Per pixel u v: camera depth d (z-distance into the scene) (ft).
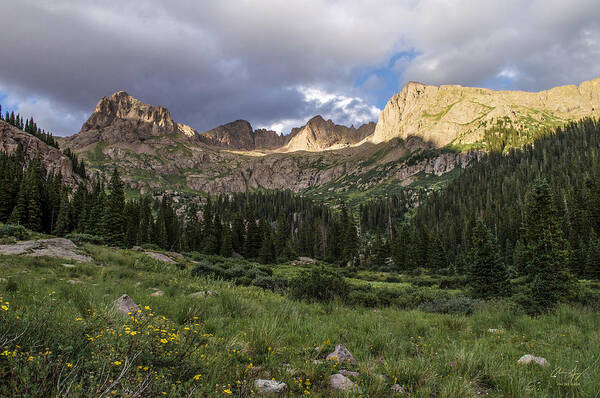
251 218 321.93
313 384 15.51
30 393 8.69
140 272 67.92
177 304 31.60
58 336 12.34
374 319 35.58
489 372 17.97
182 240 284.00
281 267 252.42
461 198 540.93
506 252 255.91
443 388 14.98
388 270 281.54
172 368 12.86
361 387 14.99
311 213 647.15
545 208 79.20
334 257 328.49
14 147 433.48
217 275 88.17
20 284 30.89
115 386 9.91
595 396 14.71
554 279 66.13
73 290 30.07
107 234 185.88
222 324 25.59
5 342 10.02
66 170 492.54
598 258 163.73
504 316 40.24
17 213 216.13
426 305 59.88
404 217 621.31
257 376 15.49
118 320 17.40
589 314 41.29
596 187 268.00
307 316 34.91
